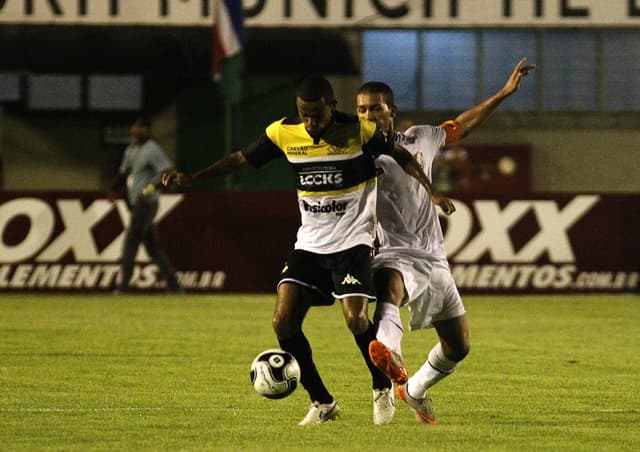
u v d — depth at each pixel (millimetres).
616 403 23453
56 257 49875
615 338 35562
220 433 19531
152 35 75875
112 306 44500
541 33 77250
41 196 49750
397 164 20156
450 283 20312
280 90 75188
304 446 18297
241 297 48812
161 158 47562
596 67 77562
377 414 20281
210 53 75750
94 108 76000
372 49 76062
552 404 23312
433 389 25391
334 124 19469
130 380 26391
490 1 70500
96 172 76438
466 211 49969
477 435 19484
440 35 76500
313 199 19672
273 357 19422
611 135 77938
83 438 19047
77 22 69688
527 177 77062
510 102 77688
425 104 76750
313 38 75438
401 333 19047
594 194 50312
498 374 27812
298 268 19688
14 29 75688
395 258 20062
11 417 21203
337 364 29359
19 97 75875
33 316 40781
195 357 30578
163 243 50219
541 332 37094
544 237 50156
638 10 70562
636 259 50406
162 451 17891
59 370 27922
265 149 20125
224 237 50344
